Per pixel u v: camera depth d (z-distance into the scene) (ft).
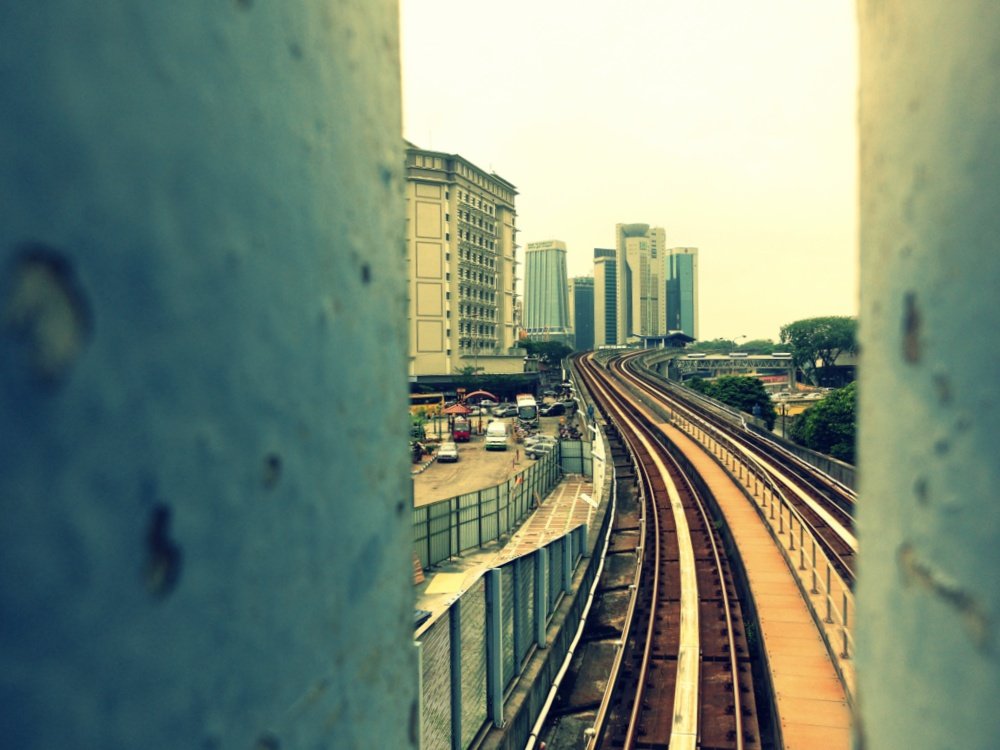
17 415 1.16
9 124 1.17
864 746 2.24
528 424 158.92
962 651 1.71
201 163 1.61
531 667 30.17
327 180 2.22
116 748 1.34
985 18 1.69
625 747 27.61
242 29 1.78
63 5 1.27
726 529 58.75
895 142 2.09
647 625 40.98
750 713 29.86
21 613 1.16
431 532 56.70
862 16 2.41
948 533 1.77
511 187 286.87
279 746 1.86
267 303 1.86
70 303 1.26
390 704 2.62
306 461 2.05
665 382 231.50
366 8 2.59
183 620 1.52
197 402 1.58
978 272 1.68
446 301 237.66
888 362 2.11
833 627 32.40
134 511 1.38
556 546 38.81
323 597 2.12
